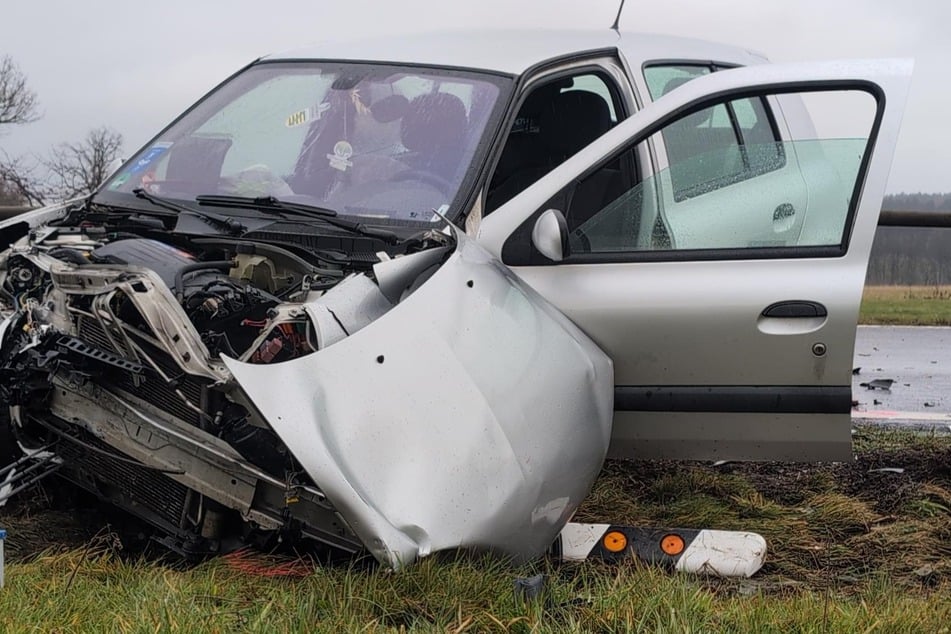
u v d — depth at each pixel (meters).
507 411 3.64
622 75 5.22
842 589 4.04
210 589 3.31
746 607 3.37
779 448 4.26
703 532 4.16
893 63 4.32
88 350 3.62
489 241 4.25
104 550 3.78
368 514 3.27
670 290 4.19
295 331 3.63
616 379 4.25
